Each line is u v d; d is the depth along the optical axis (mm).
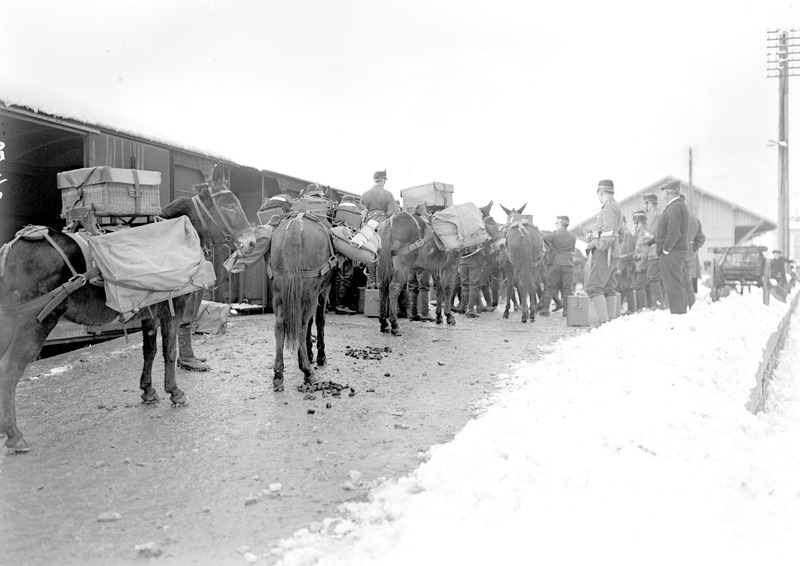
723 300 15812
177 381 7484
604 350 8117
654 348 7559
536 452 4211
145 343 6402
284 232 6883
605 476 3691
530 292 14312
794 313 21422
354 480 4254
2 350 4891
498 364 8562
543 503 3447
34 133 10516
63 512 3752
